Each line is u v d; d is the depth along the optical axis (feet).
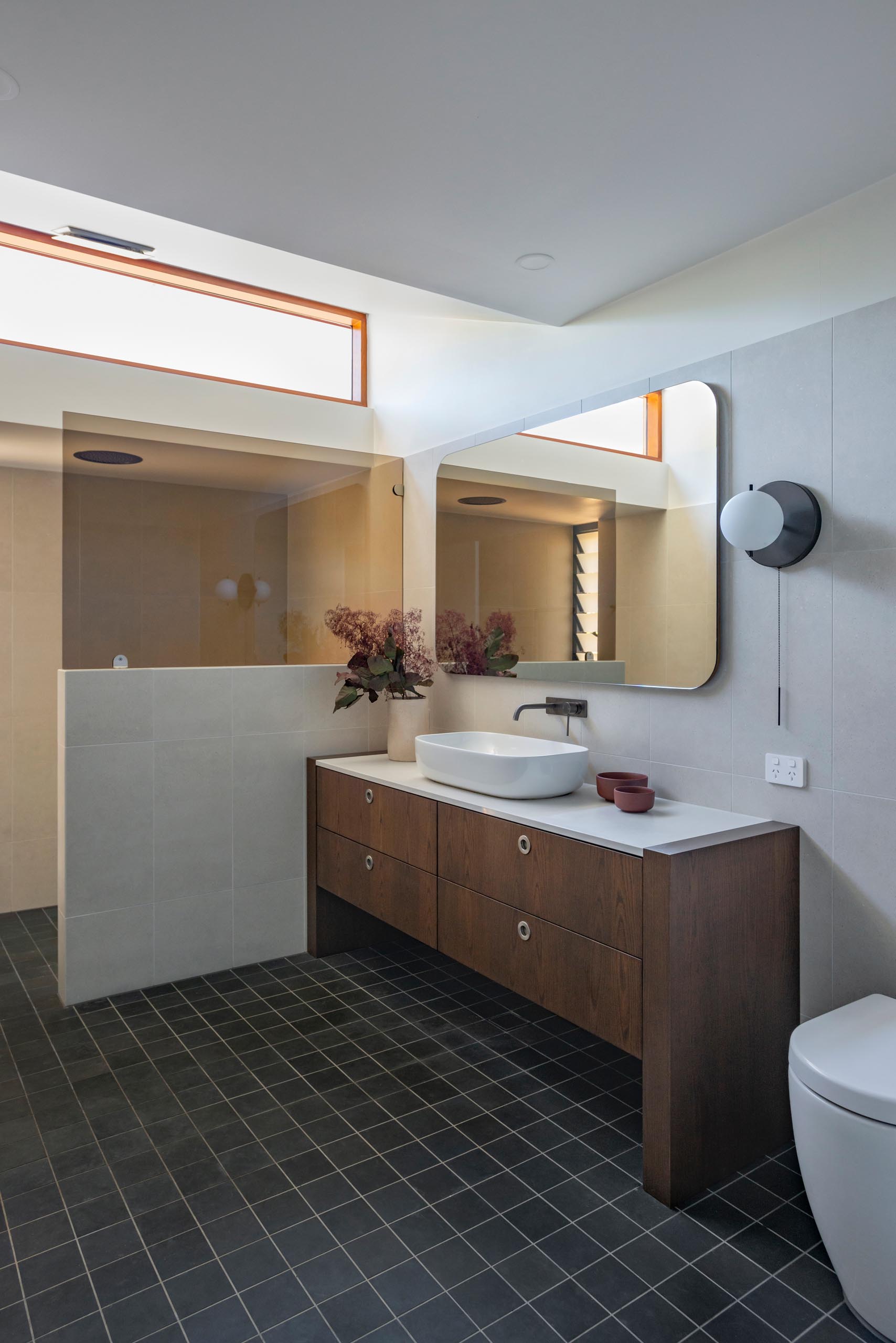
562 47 5.09
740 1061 6.76
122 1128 7.32
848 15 4.79
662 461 8.41
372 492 12.35
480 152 6.26
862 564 6.81
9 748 13.30
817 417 7.10
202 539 10.96
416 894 9.30
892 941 6.68
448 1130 7.27
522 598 10.28
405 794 9.43
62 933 9.89
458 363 11.37
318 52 5.17
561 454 9.66
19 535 13.28
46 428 10.77
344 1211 6.22
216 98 5.64
